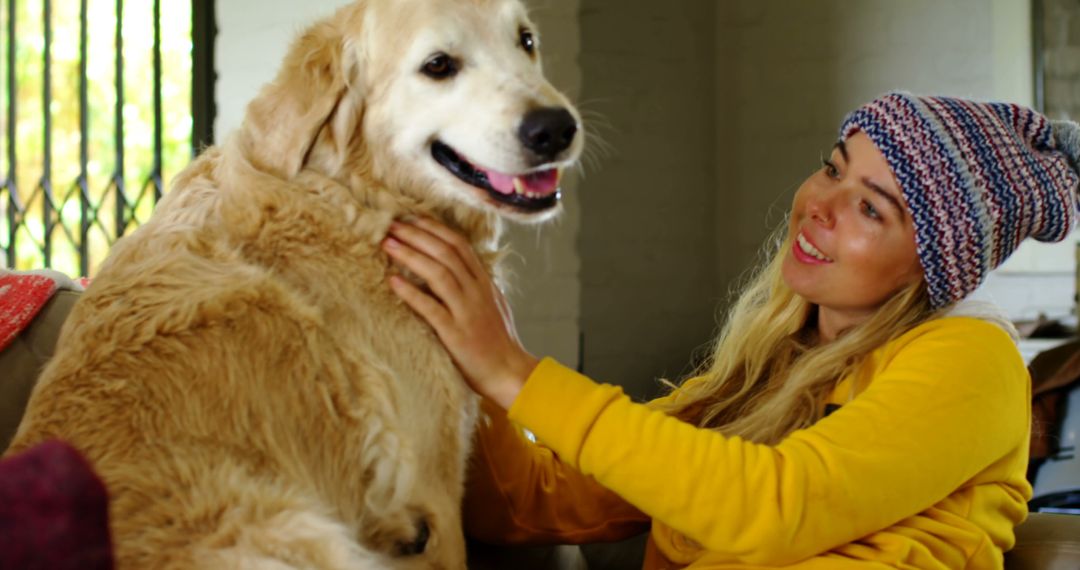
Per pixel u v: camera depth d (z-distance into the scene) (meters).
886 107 1.18
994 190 1.12
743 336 1.46
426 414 1.21
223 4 3.08
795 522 1.01
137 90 3.26
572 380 1.12
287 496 1.04
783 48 3.63
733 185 3.76
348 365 1.15
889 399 1.08
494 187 1.32
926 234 1.14
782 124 3.65
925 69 3.49
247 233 1.19
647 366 3.65
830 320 1.33
